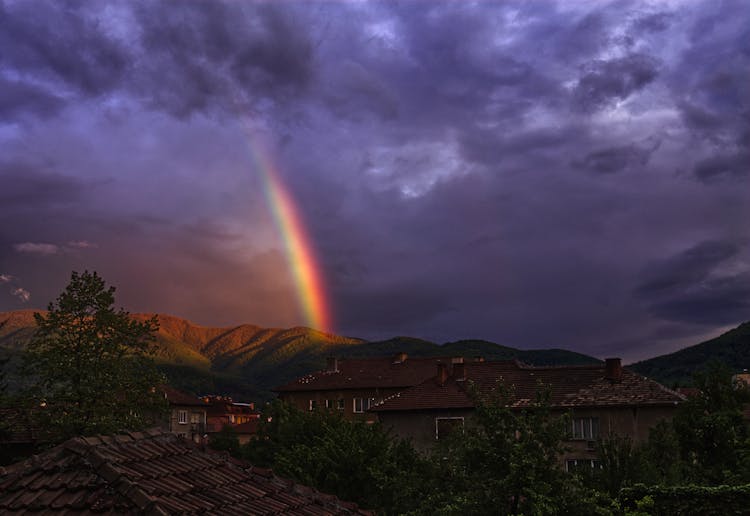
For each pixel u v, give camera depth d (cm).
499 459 1955
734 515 2286
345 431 2795
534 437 1980
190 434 7925
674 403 4706
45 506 847
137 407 3319
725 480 2809
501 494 1895
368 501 2528
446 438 2103
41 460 935
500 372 5588
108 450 971
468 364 5803
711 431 3133
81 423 3036
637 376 5112
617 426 4800
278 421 3572
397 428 5403
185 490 939
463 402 5306
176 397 8025
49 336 3250
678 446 3189
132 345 3347
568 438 2022
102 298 3309
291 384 8144
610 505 2225
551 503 1877
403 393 5609
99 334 3297
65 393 3127
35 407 3238
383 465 2561
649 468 2730
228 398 12294
